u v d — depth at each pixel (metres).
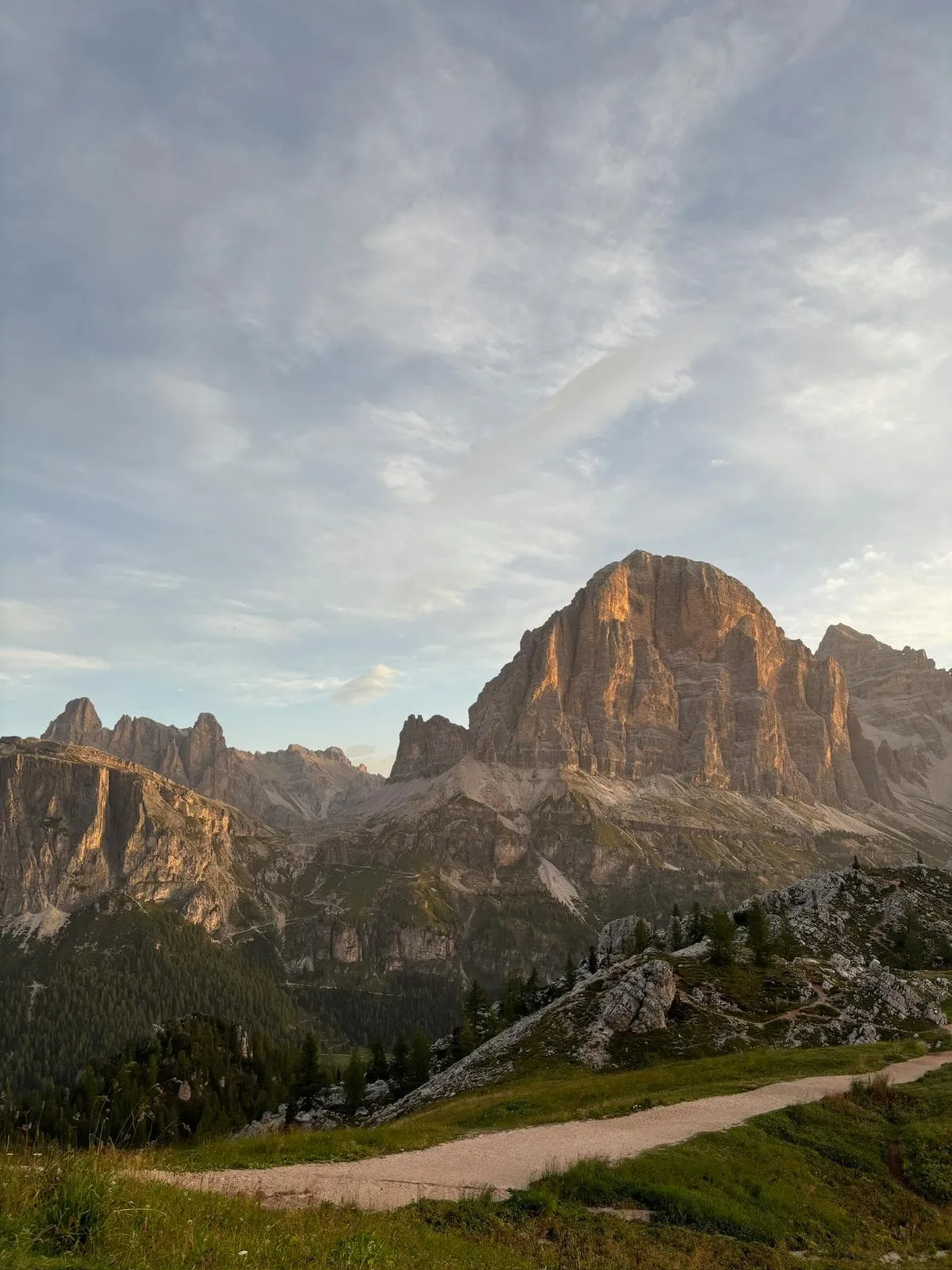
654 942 177.12
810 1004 105.88
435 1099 96.12
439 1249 23.02
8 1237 14.95
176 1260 16.02
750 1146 39.41
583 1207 30.53
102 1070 177.50
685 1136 40.78
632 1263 26.42
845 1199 36.69
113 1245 15.92
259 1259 17.58
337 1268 18.81
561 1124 46.22
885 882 166.00
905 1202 37.69
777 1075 62.59
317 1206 25.84
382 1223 24.14
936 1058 70.12
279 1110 158.38
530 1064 94.25
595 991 114.81
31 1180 18.00
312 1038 158.00
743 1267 28.20
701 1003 106.56
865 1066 65.44
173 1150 34.44
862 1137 44.00
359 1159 36.12
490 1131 44.66
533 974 199.50
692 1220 31.42
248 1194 26.20
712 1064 69.19
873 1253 31.98
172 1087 168.50
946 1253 33.19
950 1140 43.34
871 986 107.94
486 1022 173.25
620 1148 38.66
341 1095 154.62
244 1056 197.12
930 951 136.38
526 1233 27.00
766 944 124.69
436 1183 31.75
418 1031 142.75
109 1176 18.97
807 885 171.12
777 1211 33.56
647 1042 96.38
